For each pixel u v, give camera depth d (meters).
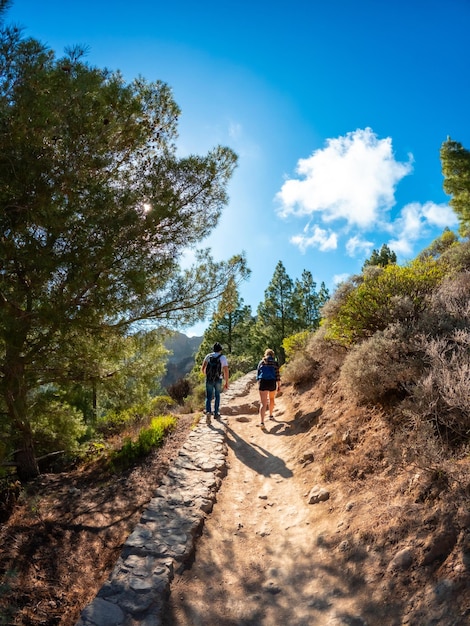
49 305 5.38
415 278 6.90
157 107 7.70
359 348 6.10
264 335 35.59
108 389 7.72
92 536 4.82
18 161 4.95
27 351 6.49
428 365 5.08
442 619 2.59
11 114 4.94
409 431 4.47
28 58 5.12
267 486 5.61
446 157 19.12
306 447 6.29
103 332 6.86
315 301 38.56
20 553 4.49
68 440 8.00
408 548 3.24
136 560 3.95
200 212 7.75
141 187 6.75
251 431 8.46
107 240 5.54
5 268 5.38
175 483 5.76
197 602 3.47
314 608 3.21
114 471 7.04
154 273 6.99
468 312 5.57
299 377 10.54
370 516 3.86
